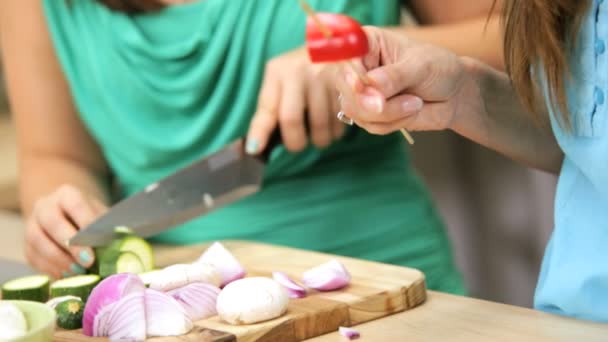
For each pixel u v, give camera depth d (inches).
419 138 82.9
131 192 63.7
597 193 43.8
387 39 43.2
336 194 59.7
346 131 59.1
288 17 58.8
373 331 43.6
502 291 84.2
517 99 46.3
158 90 60.0
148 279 44.4
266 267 50.4
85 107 62.3
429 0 62.0
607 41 41.4
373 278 46.8
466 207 83.7
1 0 64.9
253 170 52.1
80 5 61.7
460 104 45.5
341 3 58.8
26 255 55.7
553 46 41.8
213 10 58.5
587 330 42.3
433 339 42.4
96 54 61.1
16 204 79.6
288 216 59.4
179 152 60.7
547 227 80.2
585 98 42.2
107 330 42.1
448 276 61.4
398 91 42.3
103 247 51.1
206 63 58.6
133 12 60.4
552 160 48.0
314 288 45.6
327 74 53.1
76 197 55.0
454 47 57.7
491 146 47.4
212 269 45.3
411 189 61.9
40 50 64.3
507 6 43.4
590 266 43.4
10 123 101.5
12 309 39.8
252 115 59.8
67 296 45.5
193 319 43.3
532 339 41.8
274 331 42.5
